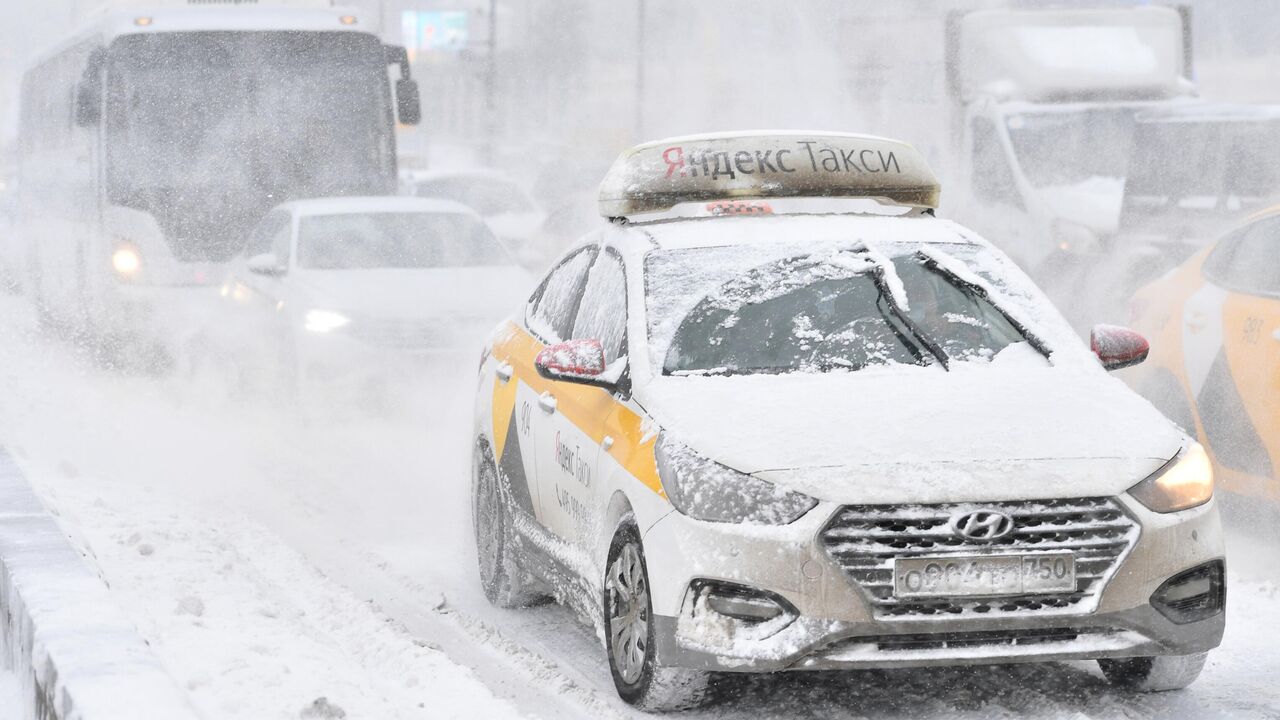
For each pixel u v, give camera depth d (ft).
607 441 21.70
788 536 18.72
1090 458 19.36
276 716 18.94
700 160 25.70
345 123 63.41
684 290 23.12
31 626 17.57
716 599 19.06
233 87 62.39
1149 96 64.39
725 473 19.34
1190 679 20.53
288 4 64.69
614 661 21.12
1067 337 22.82
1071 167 62.49
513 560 26.53
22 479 26.68
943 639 18.88
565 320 26.00
